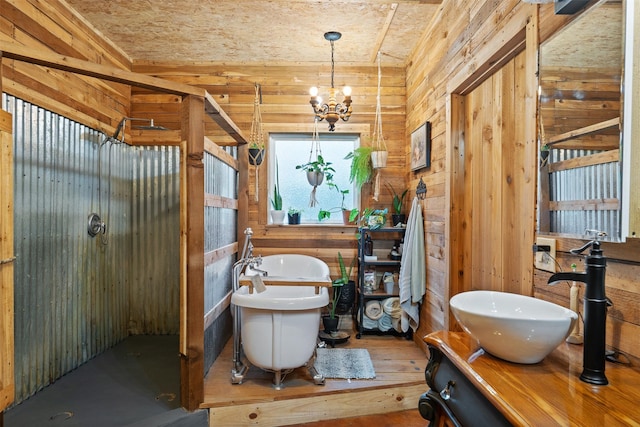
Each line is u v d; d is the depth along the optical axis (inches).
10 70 93.6
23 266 98.7
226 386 102.0
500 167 85.7
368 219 149.3
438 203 118.7
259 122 162.9
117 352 134.7
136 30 136.9
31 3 102.6
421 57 140.6
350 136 167.2
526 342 45.1
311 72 164.4
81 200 123.3
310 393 98.4
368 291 150.9
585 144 52.4
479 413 43.9
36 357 103.0
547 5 61.6
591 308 42.6
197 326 92.7
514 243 78.8
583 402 37.8
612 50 47.7
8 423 86.7
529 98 66.9
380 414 103.0
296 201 169.8
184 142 93.0
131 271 155.0
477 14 90.4
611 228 47.8
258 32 138.5
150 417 89.0
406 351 130.1
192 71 163.8
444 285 110.7
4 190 72.6
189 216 92.2
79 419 88.4
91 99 129.3
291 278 111.3
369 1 116.2
